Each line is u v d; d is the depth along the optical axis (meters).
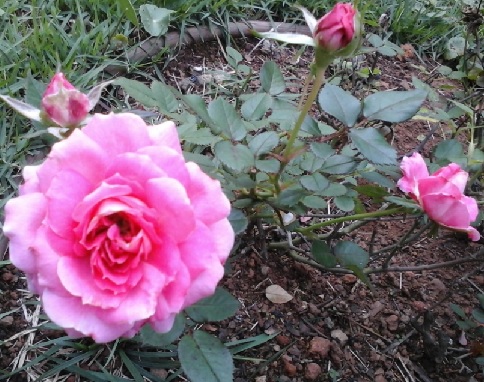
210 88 0.55
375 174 0.34
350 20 0.27
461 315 0.38
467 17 0.53
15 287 0.38
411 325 0.40
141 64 0.55
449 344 0.39
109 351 0.36
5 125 0.45
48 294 0.22
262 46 0.63
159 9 0.54
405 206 0.30
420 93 0.31
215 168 0.32
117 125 0.23
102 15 0.57
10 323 0.36
